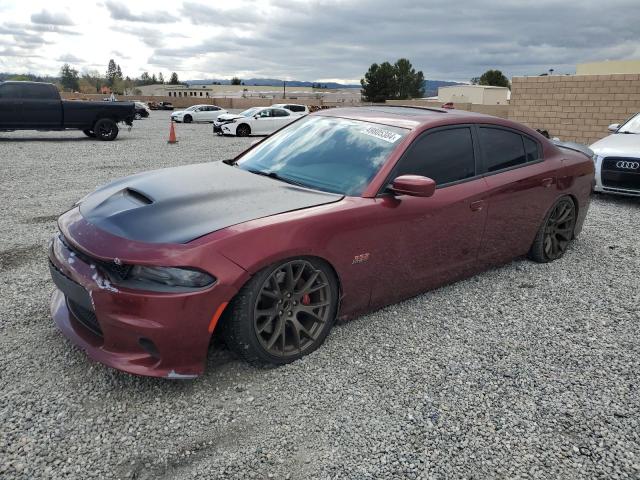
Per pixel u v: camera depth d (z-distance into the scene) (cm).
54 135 2000
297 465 232
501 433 259
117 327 263
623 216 724
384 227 335
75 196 779
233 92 12938
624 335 367
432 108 448
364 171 350
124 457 233
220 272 263
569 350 343
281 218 293
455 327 368
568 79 1466
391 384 296
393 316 380
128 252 262
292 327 305
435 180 372
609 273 488
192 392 280
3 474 219
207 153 1436
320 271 310
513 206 431
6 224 603
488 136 422
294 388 288
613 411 279
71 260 284
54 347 320
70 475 221
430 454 243
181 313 258
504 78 10188
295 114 2488
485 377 307
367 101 9369
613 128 905
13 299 386
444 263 388
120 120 1792
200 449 240
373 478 226
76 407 264
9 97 1578
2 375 288
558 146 520
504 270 484
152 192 325
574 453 247
